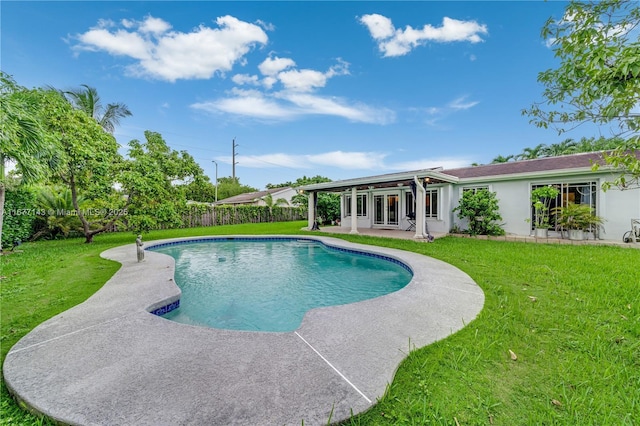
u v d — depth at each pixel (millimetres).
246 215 25719
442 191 13953
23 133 5977
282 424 1923
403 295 4633
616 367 2516
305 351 2885
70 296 4824
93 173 11539
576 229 10445
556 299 4285
